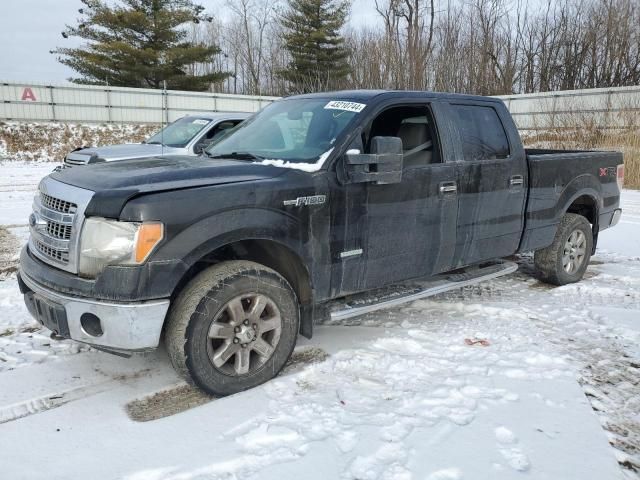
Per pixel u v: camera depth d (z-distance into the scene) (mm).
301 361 3650
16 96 26219
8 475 2459
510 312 4652
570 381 3385
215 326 3061
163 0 35406
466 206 4340
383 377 3426
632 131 16500
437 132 4199
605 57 34031
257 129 4301
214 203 3008
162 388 3281
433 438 2740
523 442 2725
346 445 2676
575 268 5668
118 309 2785
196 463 2543
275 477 2445
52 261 3086
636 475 2494
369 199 3689
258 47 46781
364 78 37625
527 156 5043
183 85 35719
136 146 9102
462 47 35969
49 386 3289
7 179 14602
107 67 34000
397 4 38344
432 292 4258
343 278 3674
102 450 2646
